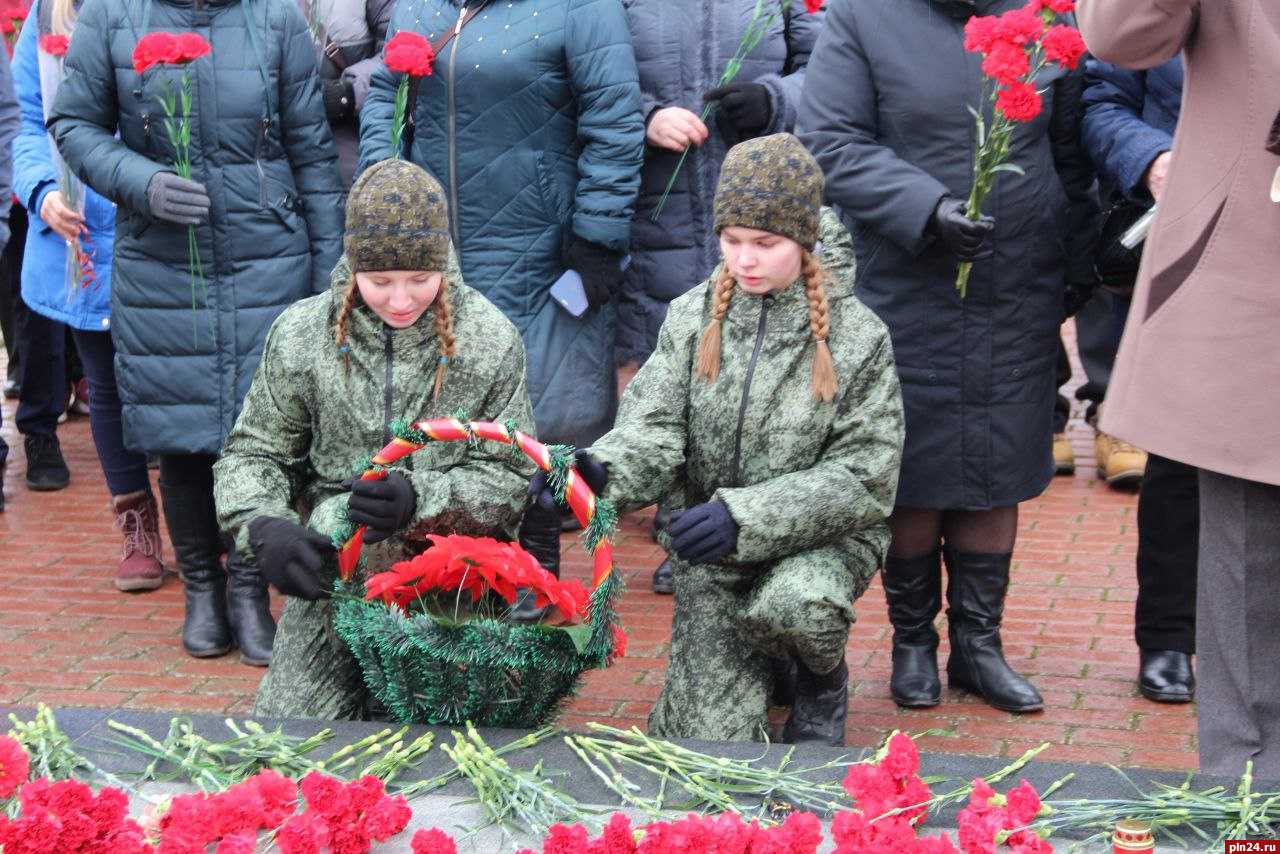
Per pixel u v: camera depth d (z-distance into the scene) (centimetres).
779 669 487
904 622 518
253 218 544
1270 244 332
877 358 423
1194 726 492
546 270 581
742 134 580
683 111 589
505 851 315
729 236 411
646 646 569
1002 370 488
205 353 548
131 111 537
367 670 379
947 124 475
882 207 472
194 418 550
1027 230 481
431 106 570
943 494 491
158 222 540
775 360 420
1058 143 505
